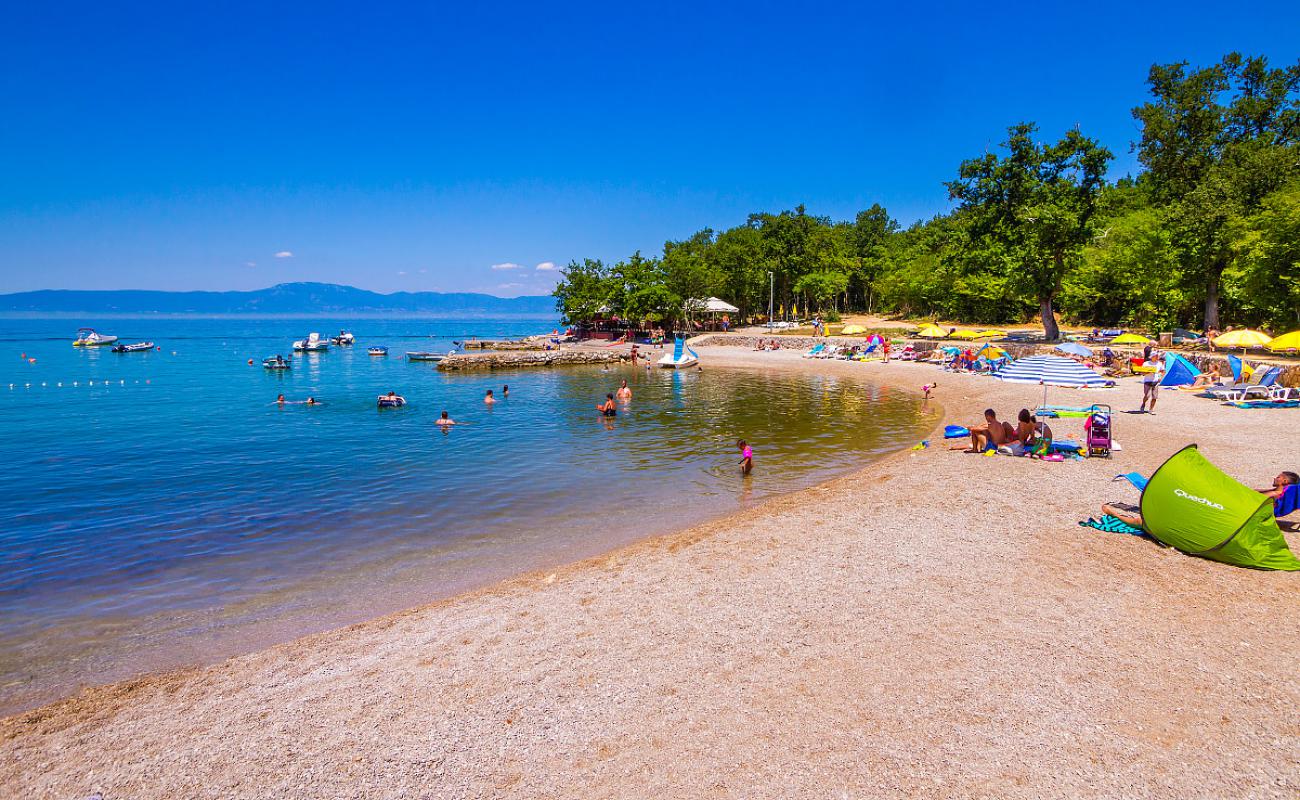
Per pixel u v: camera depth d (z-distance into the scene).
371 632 8.81
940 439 21.02
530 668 7.60
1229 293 41.44
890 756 5.80
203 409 32.62
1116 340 42.38
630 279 76.62
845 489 15.05
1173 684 6.77
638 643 8.09
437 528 13.95
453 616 9.18
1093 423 16.78
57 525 14.39
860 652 7.62
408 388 41.75
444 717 6.70
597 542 12.85
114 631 9.34
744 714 6.51
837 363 52.34
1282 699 6.44
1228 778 5.41
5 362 64.44
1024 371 34.94
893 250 101.12
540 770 5.81
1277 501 10.88
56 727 6.88
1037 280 45.94
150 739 6.59
